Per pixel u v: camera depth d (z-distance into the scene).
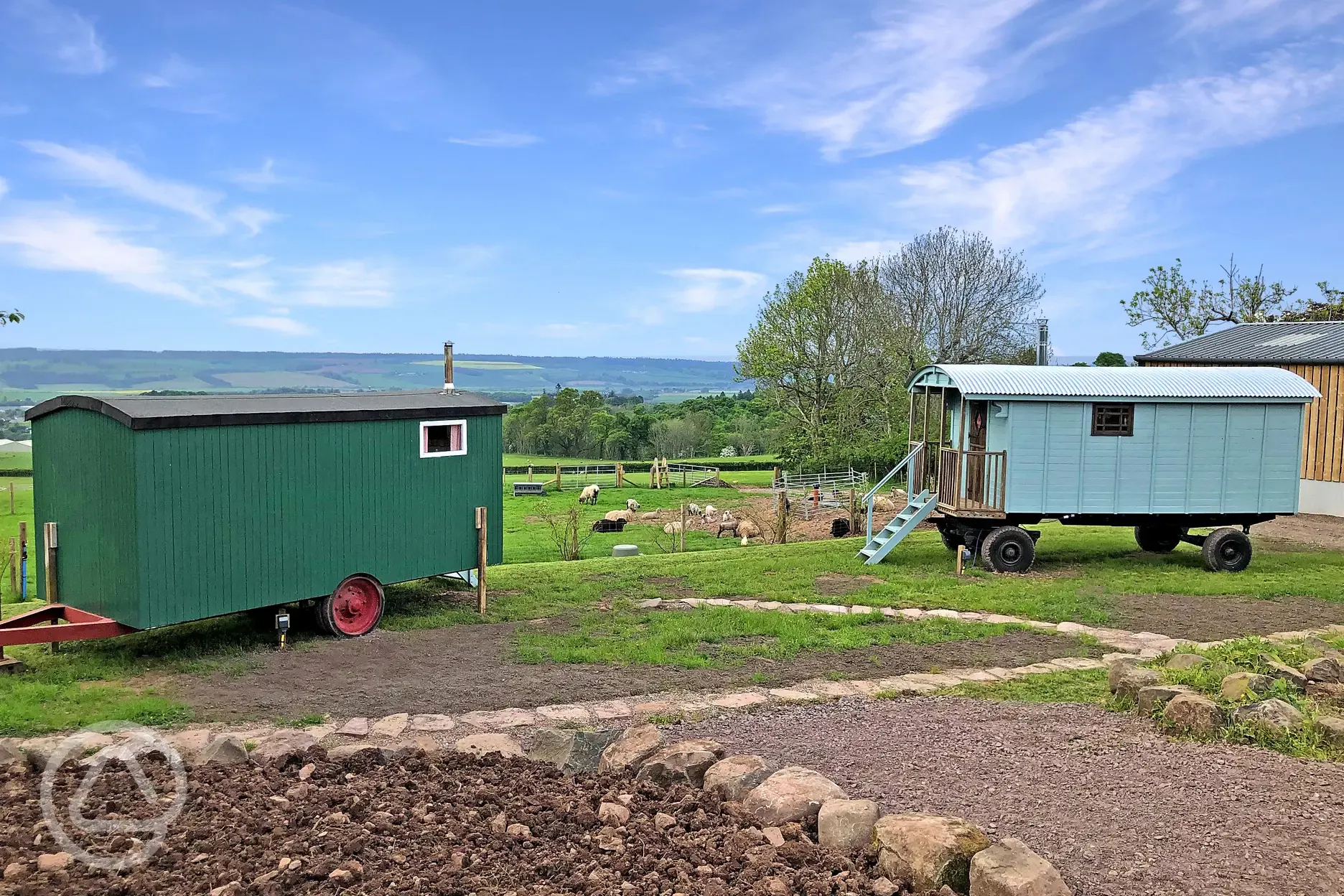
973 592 14.66
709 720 8.41
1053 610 13.27
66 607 11.18
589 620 12.91
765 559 18.41
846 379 47.78
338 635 12.12
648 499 42.56
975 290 47.69
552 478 51.81
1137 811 5.69
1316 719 7.12
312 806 5.54
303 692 9.54
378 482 12.70
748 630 12.13
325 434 12.05
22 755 6.72
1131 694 8.39
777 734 7.81
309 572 11.94
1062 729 7.63
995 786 6.21
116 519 10.55
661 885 4.59
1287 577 15.91
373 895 4.48
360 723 8.53
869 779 6.45
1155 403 16.78
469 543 13.97
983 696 9.09
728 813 5.52
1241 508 17.03
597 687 9.70
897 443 43.84
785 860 4.86
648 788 5.96
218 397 12.02
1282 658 9.10
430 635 12.22
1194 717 7.32
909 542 20.66
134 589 10.38
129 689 9.65
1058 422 16.70
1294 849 5.11
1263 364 24.98
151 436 10.34
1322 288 41.41
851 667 10.40
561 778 6.35
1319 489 23.72
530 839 5.19
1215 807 5.72
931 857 4.61
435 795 5.88
